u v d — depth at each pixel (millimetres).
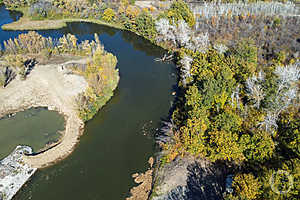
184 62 92312
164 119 78812
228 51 97812
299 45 108625
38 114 80000
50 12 157000
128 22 143500
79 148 69562
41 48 112438
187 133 60125
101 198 57375
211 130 61312
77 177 61969
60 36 137125
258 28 124938
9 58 93875
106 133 74312
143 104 85625
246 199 47656
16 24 147750
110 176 62188
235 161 58125
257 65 95375
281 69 75750
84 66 98188
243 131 61188
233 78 77438
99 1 167625
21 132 73438
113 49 122375
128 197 57438
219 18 136000
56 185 60094
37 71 97562
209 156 60500
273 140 59469
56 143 70188
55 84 90375
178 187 57844
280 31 120812
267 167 53875
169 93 90750
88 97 82000
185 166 62000
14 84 90812
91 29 146250
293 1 162250
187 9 130250
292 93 70062
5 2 167000
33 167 63594
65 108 81125
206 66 85312
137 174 62500
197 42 104688
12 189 58531
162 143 68688
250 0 156125
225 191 55406
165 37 123625
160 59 112938
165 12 137875
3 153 67125
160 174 61188
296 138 54344
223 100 69750
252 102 73812
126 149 69250
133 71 103938
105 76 89938
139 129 75562
